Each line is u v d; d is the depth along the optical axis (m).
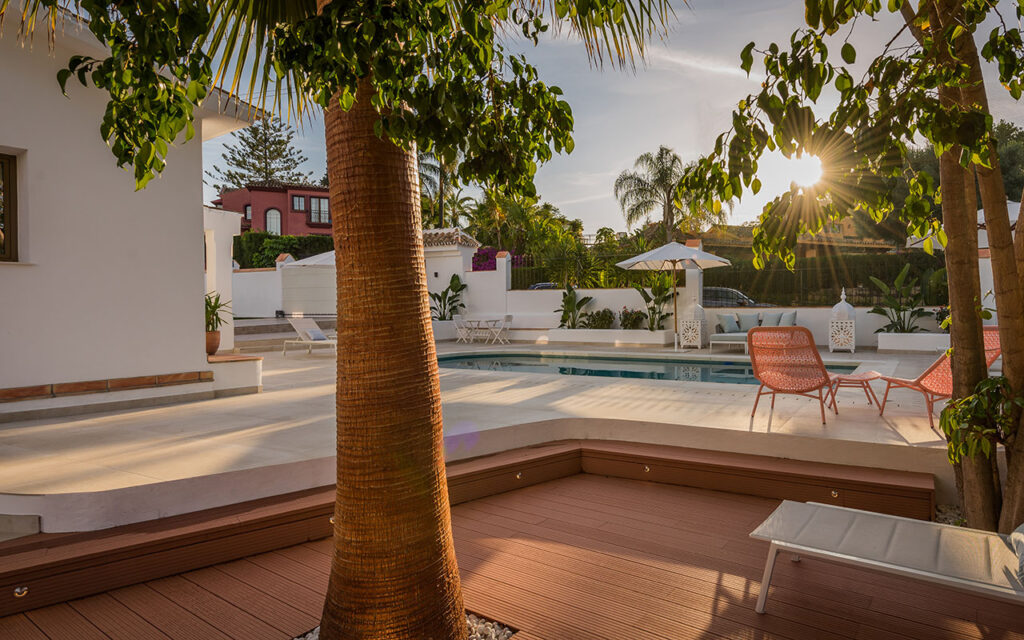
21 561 2.97
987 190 3.07
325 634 2.36
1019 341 3.11
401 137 1.79
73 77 6.03
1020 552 2.48
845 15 1.75
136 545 3.21
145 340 6.53
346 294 2.25
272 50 2.78
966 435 3.21
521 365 12.33
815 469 4.46
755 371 5.42
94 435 4.93
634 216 27.48
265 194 34.41
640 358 12.86
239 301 21.62
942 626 2.72
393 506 2.25
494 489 4.68
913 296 13.47
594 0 2.10
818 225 2.20
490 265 19.25
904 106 1.92
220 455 4.23
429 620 2.32
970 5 2.05
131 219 6.45
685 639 2.62
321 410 6.18
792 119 1.83
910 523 2.94
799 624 2.74
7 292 5.62
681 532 3.88
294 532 3.74
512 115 2.08
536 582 3.19
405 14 1.61
